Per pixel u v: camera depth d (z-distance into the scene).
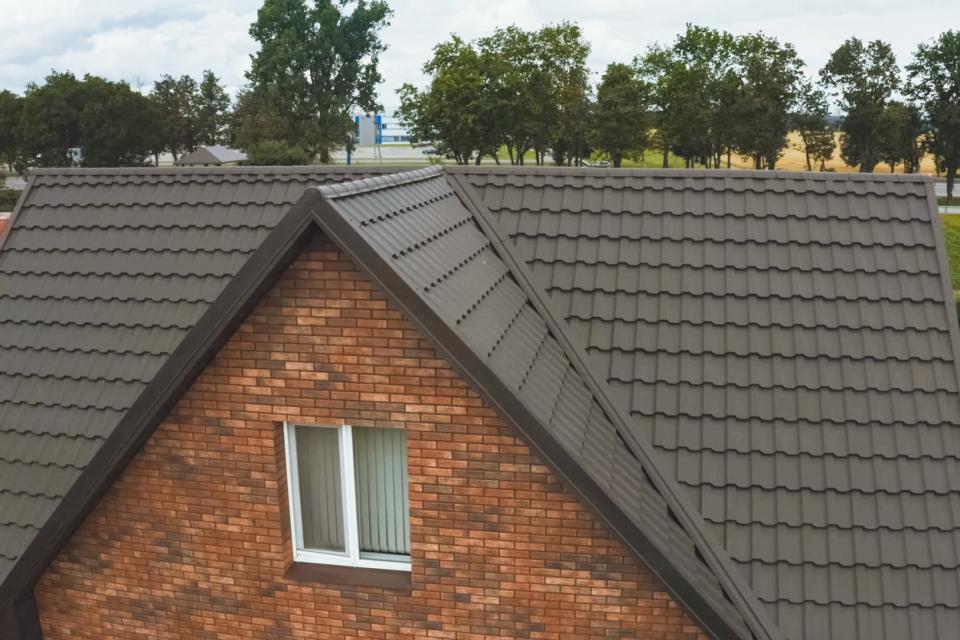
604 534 5.21
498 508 5.32
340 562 5.94
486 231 7.34
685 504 5.68
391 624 5.73
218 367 5.54
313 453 5.86
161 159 106.69
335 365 5.35
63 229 8.06
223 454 5.71
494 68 54.88
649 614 5.31
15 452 6.69
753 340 6.45
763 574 5.39
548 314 6.71
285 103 74.12
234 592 5.99
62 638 6.52
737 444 5.93
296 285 5.29
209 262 7.40
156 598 6.18
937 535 5.48
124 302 7.33
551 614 5.44
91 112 71.75
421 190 6.84
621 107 52.31
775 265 6.87
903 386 6.11
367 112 80.88
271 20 76.06
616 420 6.06
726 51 53.91
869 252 6.88
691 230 7.21
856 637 5.13
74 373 6.98
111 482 5.82
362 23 78.25
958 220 45.66
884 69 56.62
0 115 74.81
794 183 7.44
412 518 5.48
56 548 5.90
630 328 6.62
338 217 4.78
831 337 6.41
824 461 5.82
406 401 5.30
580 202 7.55
